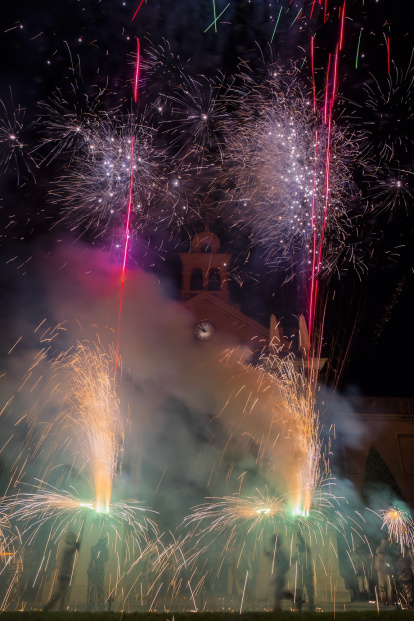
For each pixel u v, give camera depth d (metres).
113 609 14.47
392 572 15.68
